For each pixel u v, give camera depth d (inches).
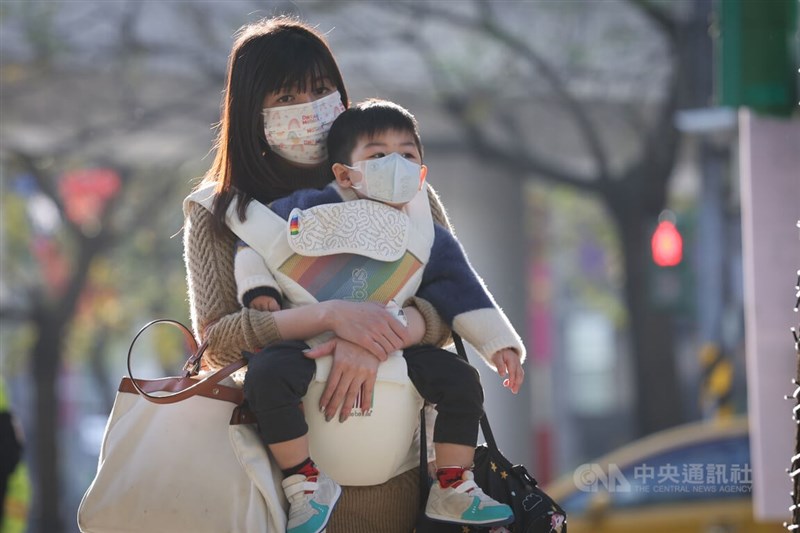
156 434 307.1
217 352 319.9
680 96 1363.2
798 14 637.9
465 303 329.4
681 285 1534.2
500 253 1808.6
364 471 316.5
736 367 1362.0
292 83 336.2
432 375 316.2
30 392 2669.8
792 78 631.2
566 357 3949.3
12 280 2333.9
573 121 1708.9
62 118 1676.9
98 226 2146.9
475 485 318.0
